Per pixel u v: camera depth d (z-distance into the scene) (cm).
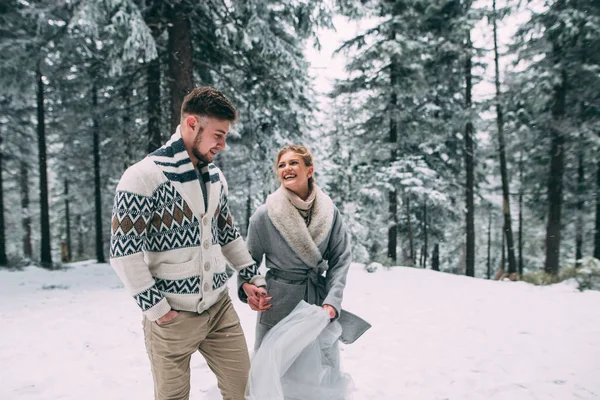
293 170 206
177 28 742
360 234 1755
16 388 278
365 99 1360
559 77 1059
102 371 311
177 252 152
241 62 890
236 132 972
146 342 165
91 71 972
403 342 385
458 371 311
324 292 223
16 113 1370
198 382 284
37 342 386
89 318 482
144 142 994
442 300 579
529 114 1273
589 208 1333
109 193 1786
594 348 364
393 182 1306
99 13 617
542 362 329
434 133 1346
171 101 747
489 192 1673
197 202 154
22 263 1211
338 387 210
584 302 555
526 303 554
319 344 205
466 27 1144
